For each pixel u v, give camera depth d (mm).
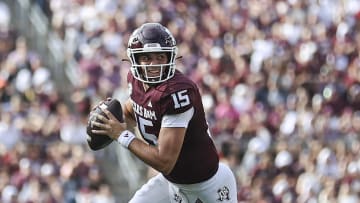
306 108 47031
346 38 50219
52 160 45188
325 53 49688
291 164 44500
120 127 21422
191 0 54062
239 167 45125
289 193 43844
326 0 52031
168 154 21047
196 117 21578
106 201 44219
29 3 54125
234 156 45594
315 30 51094
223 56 50188
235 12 53344
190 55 51000
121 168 46125
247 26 52531
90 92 48969
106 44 51594
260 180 44375
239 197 44125
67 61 51562
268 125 46594
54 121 46812
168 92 21031
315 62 49312
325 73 48969
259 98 48094
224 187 22734
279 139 45750
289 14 52375
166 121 21109
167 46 21047
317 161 44281
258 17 52688
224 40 51938
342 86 47969
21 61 49938
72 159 45062
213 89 48562
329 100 47438
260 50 50188
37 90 48750
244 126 46469
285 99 48062
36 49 52594
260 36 51406
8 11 53875
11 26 53531
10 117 46688
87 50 51812
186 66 50500
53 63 51531
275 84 48500
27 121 46688
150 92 21297
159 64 21109
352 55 49469
